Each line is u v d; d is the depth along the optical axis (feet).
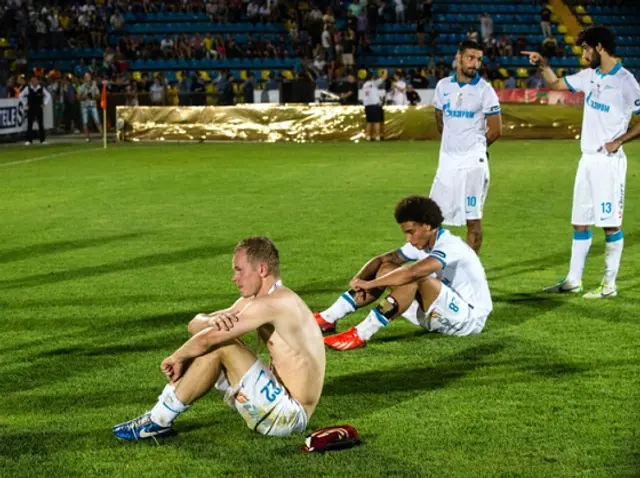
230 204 44.65
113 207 43.83
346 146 81.15
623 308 24.57
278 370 14.97
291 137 88.02
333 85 98.07
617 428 15.88
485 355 20.27
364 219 39.81
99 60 110.93
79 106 100.22
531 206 44.06
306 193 48.70
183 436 15.52
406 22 123.85
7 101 85.30
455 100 28.09
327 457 14.65
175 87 107.34
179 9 119.75
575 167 61.98
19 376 18.90
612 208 25.49
